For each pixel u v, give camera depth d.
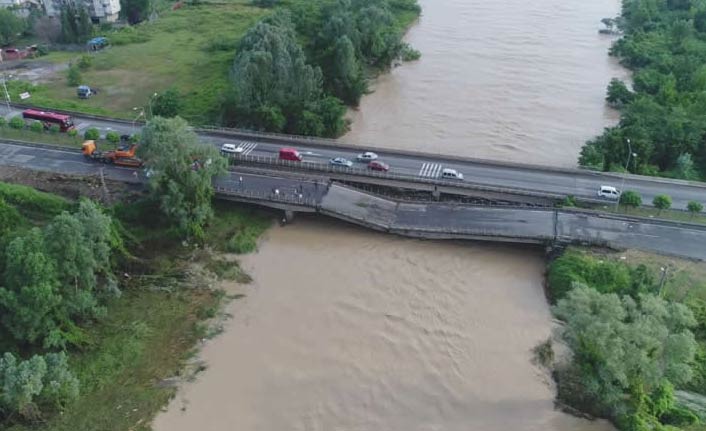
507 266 104.94
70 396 77.75
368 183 121.06
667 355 73.56
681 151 130.00
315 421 79.25
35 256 80.44
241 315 95.69
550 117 154.25
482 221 109.62
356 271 104.50
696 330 87.69
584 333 74.12
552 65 184.00
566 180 119.44
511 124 150.88
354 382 84.50
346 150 130.25
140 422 78.50
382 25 182.12
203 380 84.75
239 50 162.25
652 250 100.75
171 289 99.88
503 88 169.50
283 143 133.75
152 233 108.50
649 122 135.62
